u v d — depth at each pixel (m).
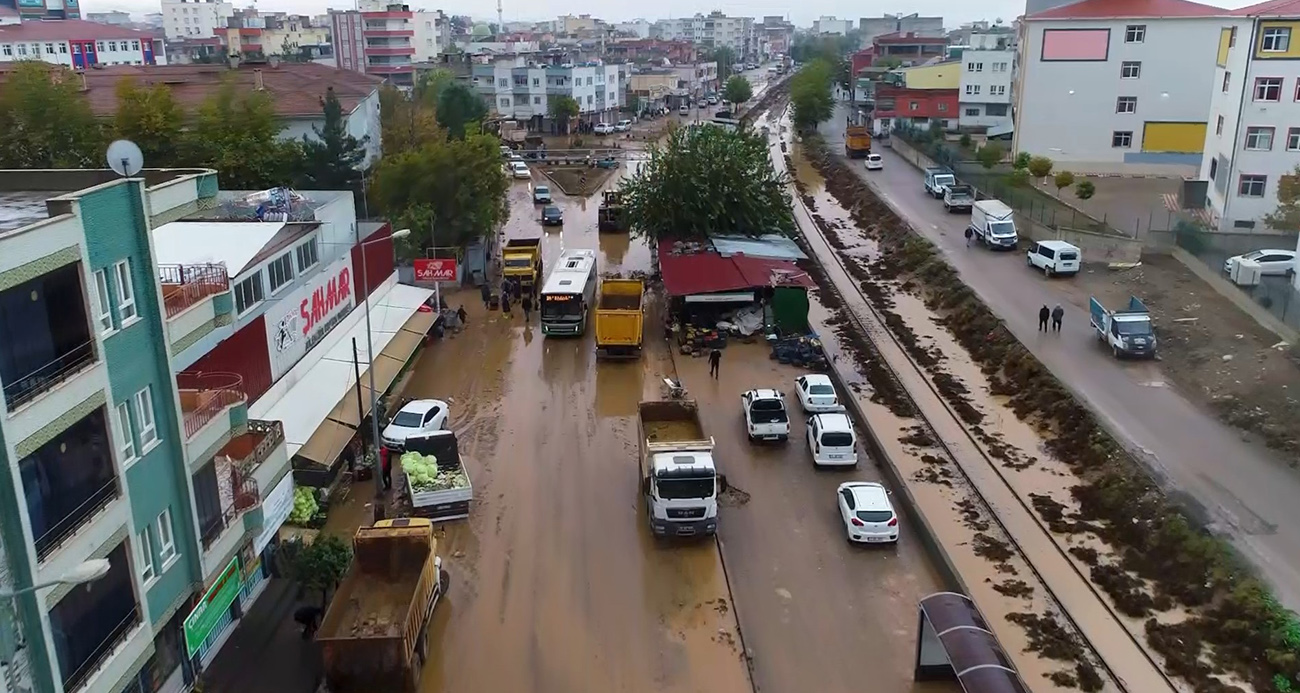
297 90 72.50
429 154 57.16
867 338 47.34
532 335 49.12
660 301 55.00
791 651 23.56
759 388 40.81
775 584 26.50
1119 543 27.59
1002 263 56.97
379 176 58.28
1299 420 32.59
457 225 57.09
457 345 47.72
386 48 155.62
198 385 25.23
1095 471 31.48
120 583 17.80
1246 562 24.89
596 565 27.52
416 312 45.28
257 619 24.33
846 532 28.77
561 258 53.84
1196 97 77.75
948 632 20.81
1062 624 24.00
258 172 53.47
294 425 31.19
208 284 23.17
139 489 18.47
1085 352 41.44
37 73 51.03
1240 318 43.53
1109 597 25.08
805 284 46.91
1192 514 27.20
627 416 38.50
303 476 30.48
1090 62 79.00
